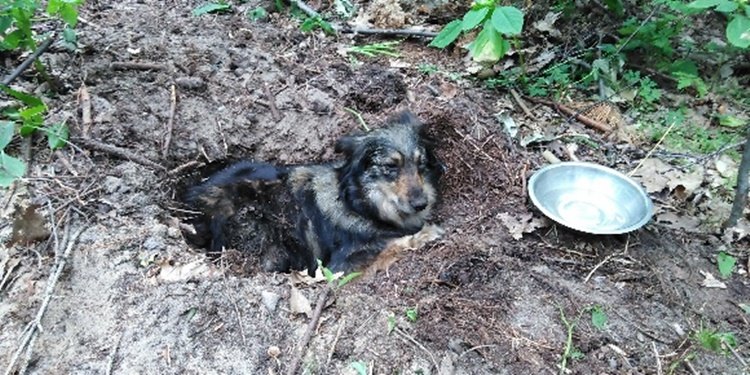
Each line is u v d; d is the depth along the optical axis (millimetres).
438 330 839
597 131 1314
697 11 1291
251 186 1187
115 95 1190
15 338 797
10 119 1061
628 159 1246
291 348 808
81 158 1041
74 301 840
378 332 829
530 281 944
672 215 1106
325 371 786
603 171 1114
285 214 1188
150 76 1253
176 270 886
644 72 1442
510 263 970
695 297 951
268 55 1381
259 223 1183
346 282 929
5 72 1180
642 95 1372
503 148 1228
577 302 916
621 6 1495
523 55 1466
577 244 1027
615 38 1498
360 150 1140
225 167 1241
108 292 851
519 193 1125
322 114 1285
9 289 844
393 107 1324
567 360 827
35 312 822
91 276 868
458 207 1156
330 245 1155
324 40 1507
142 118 1167
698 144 1276
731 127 1310
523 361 816
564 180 1126
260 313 843
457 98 1325
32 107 1019
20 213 913
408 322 846
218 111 1248
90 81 1204
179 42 1372
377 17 1606
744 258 1022
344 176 1166
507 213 1084
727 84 1413
